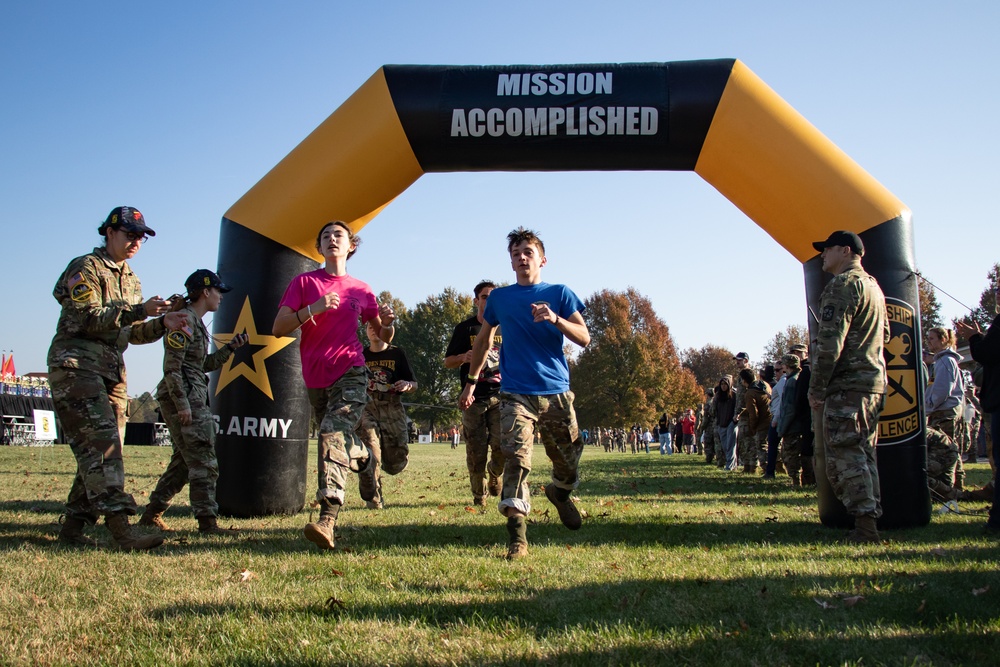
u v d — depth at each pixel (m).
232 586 3.84
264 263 7.33
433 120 7.11
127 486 10.12
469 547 5.18
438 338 75.19
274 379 7.28
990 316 37.72
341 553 4.91
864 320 5.63
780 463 14.49
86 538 5.29
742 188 7.21
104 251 5.18
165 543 5.29
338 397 5.36
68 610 3.36
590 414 63.34
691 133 7.04
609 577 4.14
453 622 3.23
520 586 3.90
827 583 3.96
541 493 9.57
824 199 6.88
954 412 8.41
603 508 7.76
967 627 3.11
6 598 3.54
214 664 2.67
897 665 2.69
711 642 2.93
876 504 5.58
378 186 7.39
